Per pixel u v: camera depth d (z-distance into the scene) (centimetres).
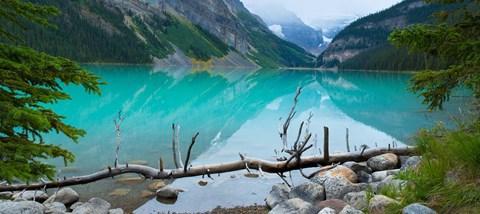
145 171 1042
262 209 923
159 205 961
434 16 667
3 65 398
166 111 3073
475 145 509
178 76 8812
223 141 1900
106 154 1552
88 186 1102
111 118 2542
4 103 372
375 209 566
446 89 666
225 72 13725
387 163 1151
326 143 1108
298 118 2861
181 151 1647
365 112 3183
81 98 3572
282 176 1092
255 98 4481
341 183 853
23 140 407
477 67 613
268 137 2031
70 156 446
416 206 479
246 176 1209
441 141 716
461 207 466
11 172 350
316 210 700
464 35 630
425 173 573
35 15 459
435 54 634
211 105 3691
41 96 436
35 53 440
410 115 2936
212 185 1118
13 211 677
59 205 877
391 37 616
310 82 8169
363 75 12875
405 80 8900
